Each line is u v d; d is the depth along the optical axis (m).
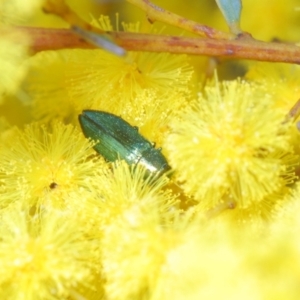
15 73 0.10
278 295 0.09
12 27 0.10
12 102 0.12
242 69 0.13
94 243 0.10
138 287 0.10
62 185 0.11
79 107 0.11
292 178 0.11
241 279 0.09
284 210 0.10
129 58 0.11
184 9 0.14
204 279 0.09
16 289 0.10
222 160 0.10
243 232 0.10
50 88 0.12
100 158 0.11
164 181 0.10
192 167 0.10
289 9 0.13
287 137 0.10
